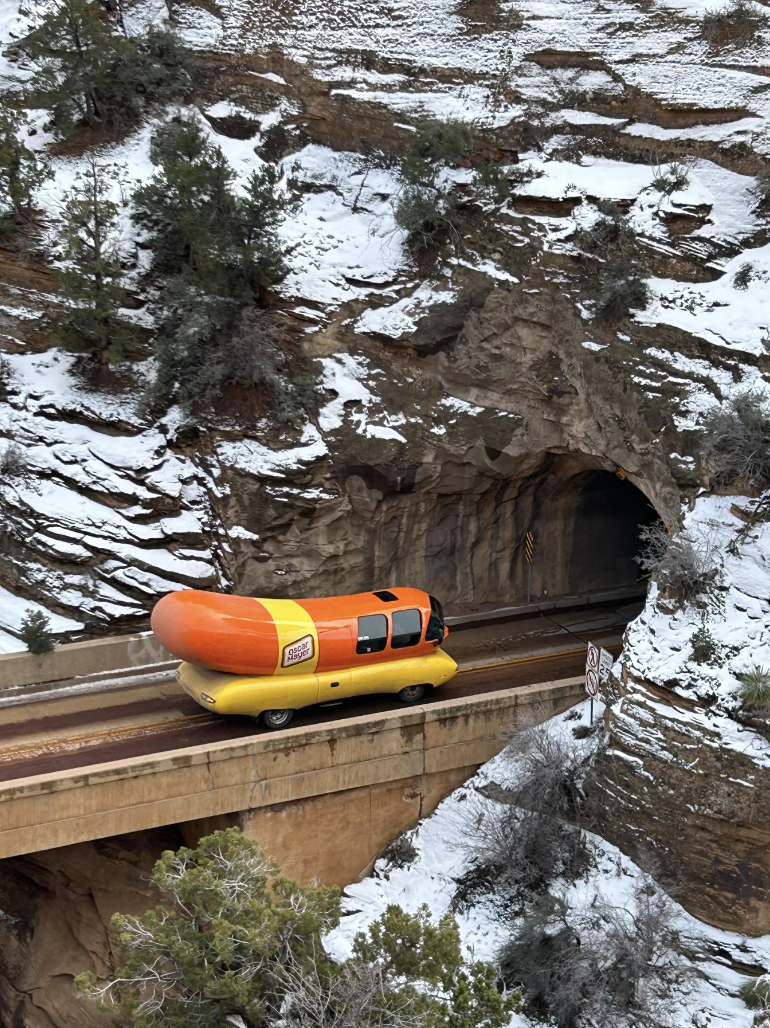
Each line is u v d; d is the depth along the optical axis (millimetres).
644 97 29062
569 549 31734
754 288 25516
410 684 23281
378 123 32406
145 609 25984
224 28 33875
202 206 28547
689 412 24469
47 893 21719
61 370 28266
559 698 23750
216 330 28375
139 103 32656
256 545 27281
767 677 19344
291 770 21188
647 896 19812
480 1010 15445
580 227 27781
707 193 27406
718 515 22703
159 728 22234
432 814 22969
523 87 30766
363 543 28500
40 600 25922
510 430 28375
